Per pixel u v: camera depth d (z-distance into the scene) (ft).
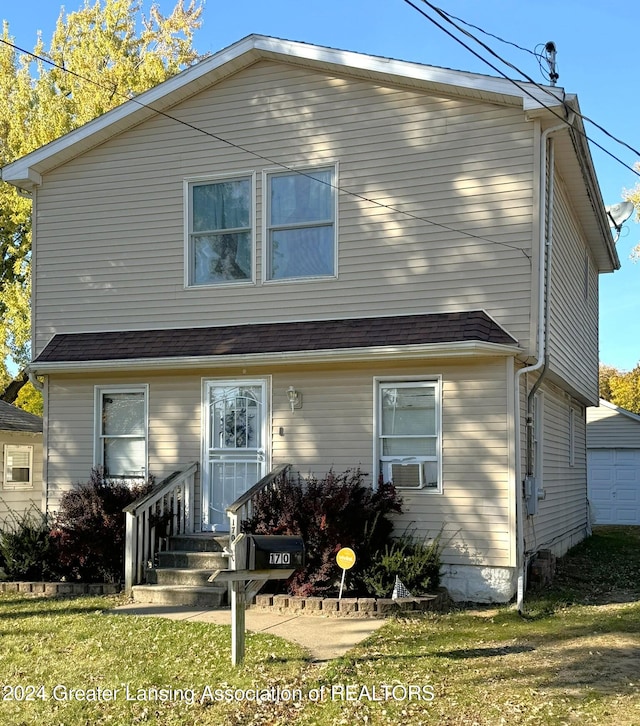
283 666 24.08
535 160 36.22
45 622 30.32
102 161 43.73
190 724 20.02
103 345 41.60
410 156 38.32
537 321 35.65
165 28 82.58
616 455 86.74
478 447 35.35
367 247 38.68
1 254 87.56
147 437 41.09
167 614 31.73
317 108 40.09
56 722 20.44
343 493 34.01
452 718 19.95
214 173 41.60
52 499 42.55
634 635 27.99
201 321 41.14
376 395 37.37
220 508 39.73
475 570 34.76
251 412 39.73
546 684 22.41
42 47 83.15
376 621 30.42
